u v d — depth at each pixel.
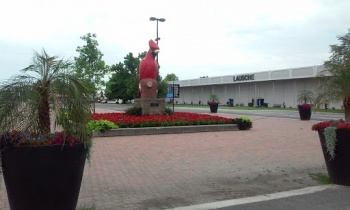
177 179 7.86
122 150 11.85
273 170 8.82
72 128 5.05
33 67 5.21
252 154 11.16
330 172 7.49
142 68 22.92
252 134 16.94
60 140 4.78
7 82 5.12
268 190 7.00
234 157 10.62
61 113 4.98
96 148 12.26
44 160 4.65
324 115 34.88
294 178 7.99
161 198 6.43
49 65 5.27
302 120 26.95
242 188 7.15
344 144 7.08
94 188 7.06
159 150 11.90
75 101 5.06
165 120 18.03
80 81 5.28
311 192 6.82
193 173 8.47
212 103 38.00
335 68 8.27
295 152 11.57
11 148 4.61
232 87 71.62
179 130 17.44
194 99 84.19
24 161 4.61
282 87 59.19
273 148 12.43
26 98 5.02
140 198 6.42
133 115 21.70
